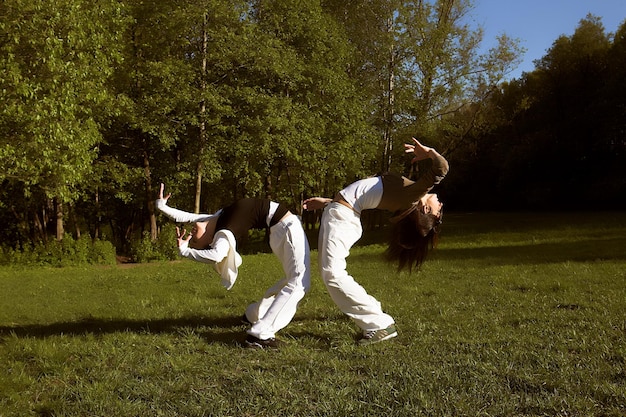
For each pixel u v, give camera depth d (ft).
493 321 20.81
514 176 162.40
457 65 98.27
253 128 75.25
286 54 77.92
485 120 127.03
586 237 68.74
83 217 104.94
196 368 15.39
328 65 88.33
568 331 18.58
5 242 98.89
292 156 80.94
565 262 42.60
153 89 72.23
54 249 66.33
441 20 100.32
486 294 27.96
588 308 22.67
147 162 79.51
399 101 96.63
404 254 19.69
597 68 147.43
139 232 114.83
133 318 23.65
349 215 18.26
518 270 38.14
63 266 65.10
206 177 76.74
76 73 48.29
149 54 73.20
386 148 99.81
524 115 162.71
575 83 148.87
